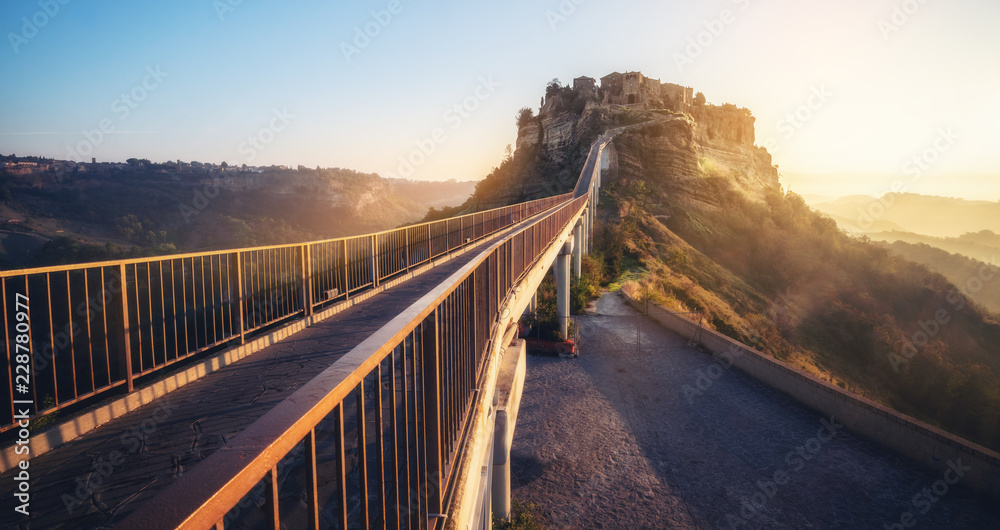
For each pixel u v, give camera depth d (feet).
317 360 19.45
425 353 9.29
